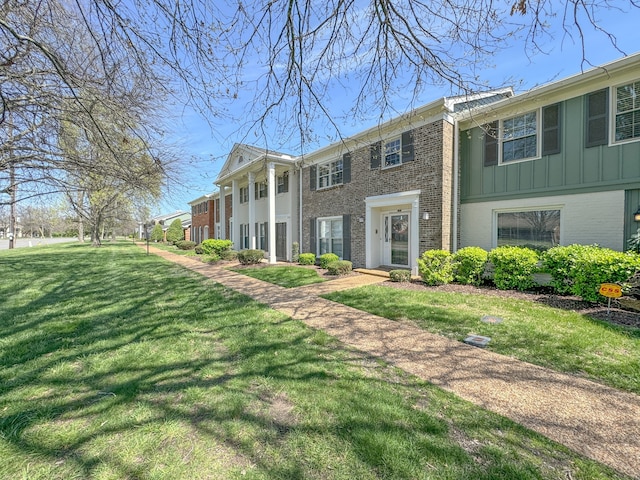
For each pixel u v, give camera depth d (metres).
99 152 7.01
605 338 4.05
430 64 3.74
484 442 2.15
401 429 2.28
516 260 7.11
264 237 16.77
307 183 13.82
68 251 20.45
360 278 9.34
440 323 4.85
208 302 6.42
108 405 2.59
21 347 3.86
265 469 1.91
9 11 4.05
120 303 6.29
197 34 3.46
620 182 6.35
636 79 6.13
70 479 1.83
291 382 2.99
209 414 2.47
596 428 2.31
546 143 7.39
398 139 9.88
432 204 8.80
